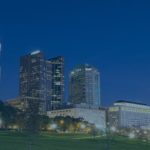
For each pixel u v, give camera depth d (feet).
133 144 574.56
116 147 473.26
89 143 485.97
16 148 335.47
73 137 626.64
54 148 371.15
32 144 365.20
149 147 556.92
